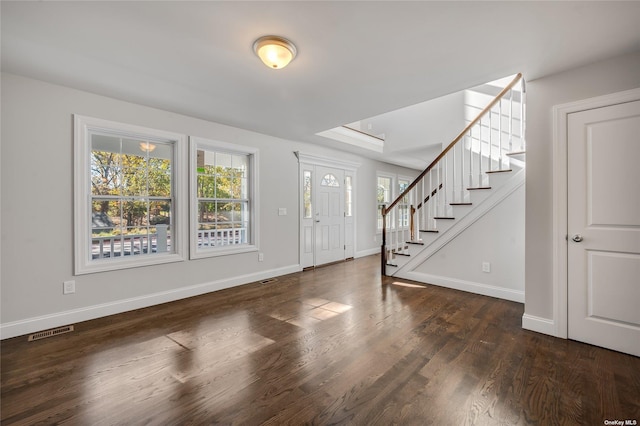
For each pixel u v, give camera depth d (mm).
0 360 2113
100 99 2955
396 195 7605
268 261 4559
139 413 1569
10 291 2496
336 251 5863
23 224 2559
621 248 2141
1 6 1616
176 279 3514
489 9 1662
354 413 1562
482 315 2941
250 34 1930
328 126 4051
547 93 2463
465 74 2490
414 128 5426
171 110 3396
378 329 2625
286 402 1652
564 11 1667
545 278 2496
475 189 3662
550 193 2453
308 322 2799
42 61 2283
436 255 4105
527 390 1737
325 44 2041
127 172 3238
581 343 2307
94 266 2914
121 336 2510
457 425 1465
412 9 1669
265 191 4516
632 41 1951
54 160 2705
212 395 1718
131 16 1732
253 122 3859
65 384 1826
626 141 2111
